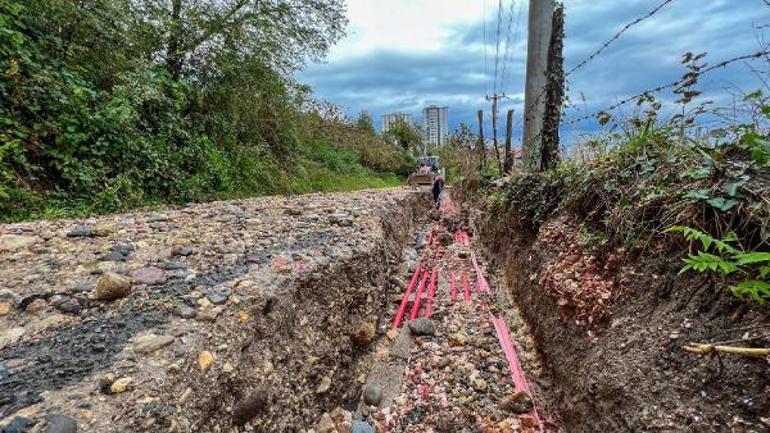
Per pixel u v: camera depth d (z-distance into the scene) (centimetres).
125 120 556
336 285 325
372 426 261
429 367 320
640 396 164
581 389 211
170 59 815
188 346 195
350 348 316
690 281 177
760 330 138
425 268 583
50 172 485
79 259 286
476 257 634
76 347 187
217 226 420
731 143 205
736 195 170
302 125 1308
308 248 363
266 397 210
